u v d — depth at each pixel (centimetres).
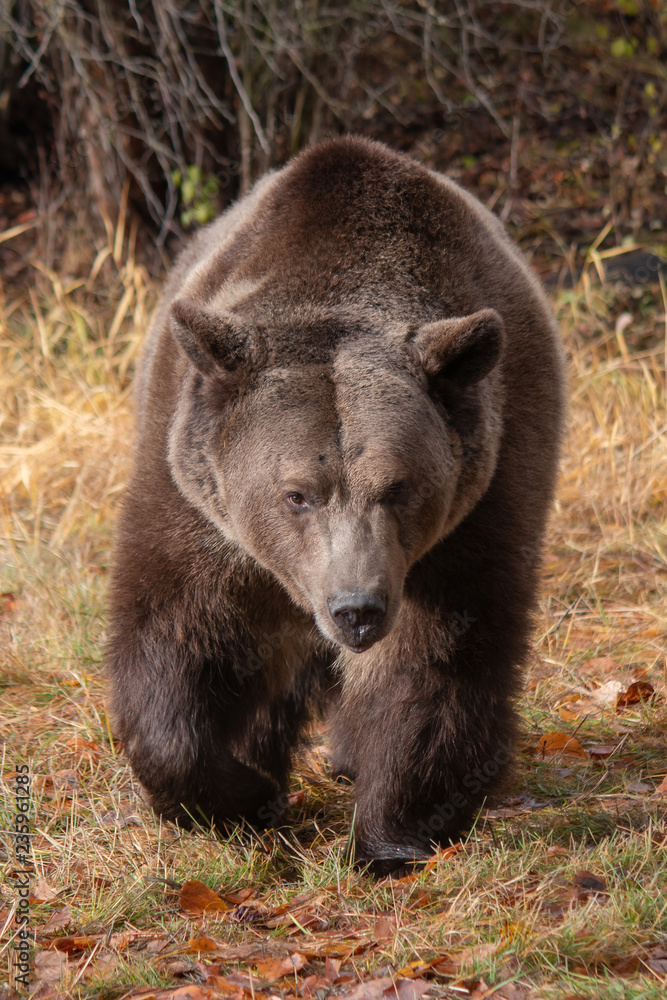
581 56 2470
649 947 638
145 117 2041
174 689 774
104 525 1471
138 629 777
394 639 762
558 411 867
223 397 724
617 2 2341
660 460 1531
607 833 804
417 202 779
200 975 636
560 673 1081
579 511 1480
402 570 684
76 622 1200
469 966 620
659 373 1736
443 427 711
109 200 2202
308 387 695
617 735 970
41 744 961
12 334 1980
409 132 2455
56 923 705
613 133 2261
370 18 2269
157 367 841
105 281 2148
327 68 2181
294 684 922
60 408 1698
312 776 968
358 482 669
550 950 630
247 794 809
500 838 798
